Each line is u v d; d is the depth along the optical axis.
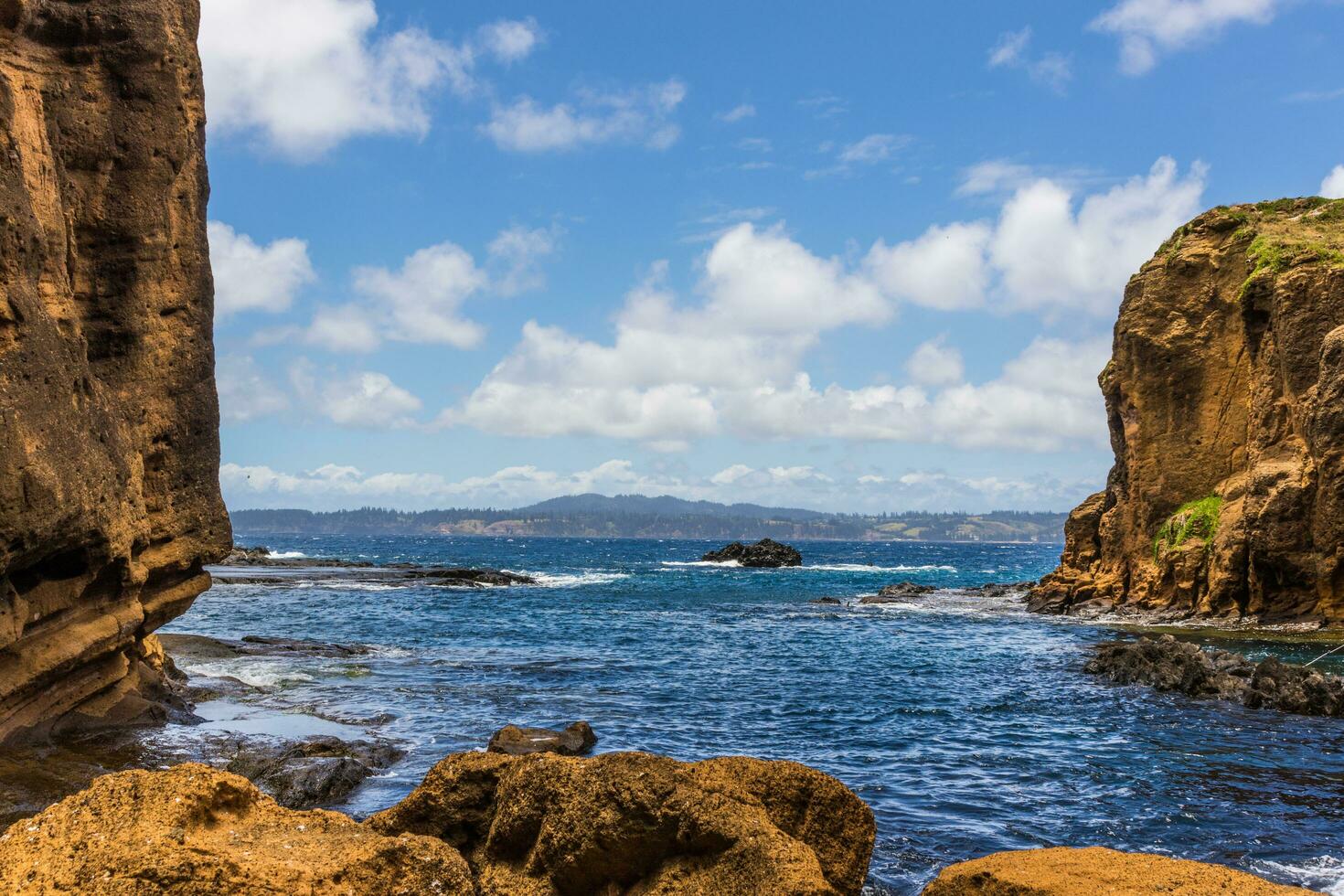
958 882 8.34
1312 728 21.19
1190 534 46.41
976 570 126.69
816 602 60.91
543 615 48.62
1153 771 17.17
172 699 18.09
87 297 16.25
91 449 14.33
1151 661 28.34
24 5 14.97
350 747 15.82
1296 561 40.53
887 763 17.69
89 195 16.17
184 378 17.97
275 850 6.61
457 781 8.93
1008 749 18.98
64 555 14.19
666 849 7.80
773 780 8.83
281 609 48.75
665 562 139.75
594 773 8.10
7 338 12.49
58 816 6.59
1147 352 50.69
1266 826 13.99
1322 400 39.62
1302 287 42.16
